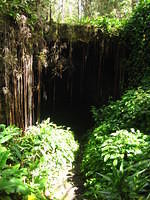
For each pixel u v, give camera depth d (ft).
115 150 11.82
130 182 9.32
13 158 12.99
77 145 18.38
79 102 26.94
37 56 17.69
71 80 25.79
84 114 26.18
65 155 15.87
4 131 13.94
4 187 9.31
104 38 21.61
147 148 11.19
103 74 24.50
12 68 15.51
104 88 24.81
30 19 16.42
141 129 13.99
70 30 20.53
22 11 15.93
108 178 10.23
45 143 15.24
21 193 9.81
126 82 22.20
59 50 20.80
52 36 19.47
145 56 19.45
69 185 13.69
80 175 14.75
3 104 15.83
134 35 20.33
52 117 24.68
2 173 10.18
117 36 21.57
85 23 22.30
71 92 26.43
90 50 23.02
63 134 17.90
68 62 22.44
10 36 15.20
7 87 15.38
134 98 16.29
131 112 15.08
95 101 25.79
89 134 19.56
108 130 15.25
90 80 25.50
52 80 24.84
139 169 10.00
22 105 16.75
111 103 19.47
